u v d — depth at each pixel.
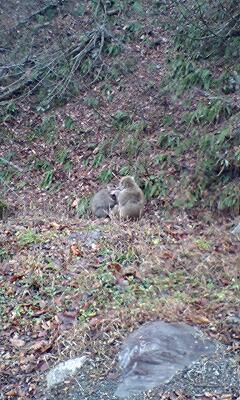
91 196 10.55
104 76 13.58
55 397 4.70
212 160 9.80
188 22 13.07
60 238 7.29
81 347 5.17
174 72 12.30
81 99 13.34
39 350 5.29
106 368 4.87
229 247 7.04
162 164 10.40
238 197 9.05
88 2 16.11
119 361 4.91
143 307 5.49
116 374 4.78
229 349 4.84
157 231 7.54
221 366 4.65
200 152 10.09
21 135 13.30
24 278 6.38
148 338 4.97
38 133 13.12
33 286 6.22
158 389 4.52
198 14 12.88
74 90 13.69
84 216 9.86
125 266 6.45
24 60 14.76
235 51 11.80
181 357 4.78
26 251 7.01
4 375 5.09
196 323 5.22
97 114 12.62
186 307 5.48
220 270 6.31
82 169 11.55
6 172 12.27
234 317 5.29
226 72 11.41
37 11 16.36
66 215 10.08
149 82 12.66
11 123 13.66
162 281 6.05
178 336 4.98
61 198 11.05
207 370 4.62
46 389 4.82
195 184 9.67
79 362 4.98
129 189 8.55
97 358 5.00
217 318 5.30
